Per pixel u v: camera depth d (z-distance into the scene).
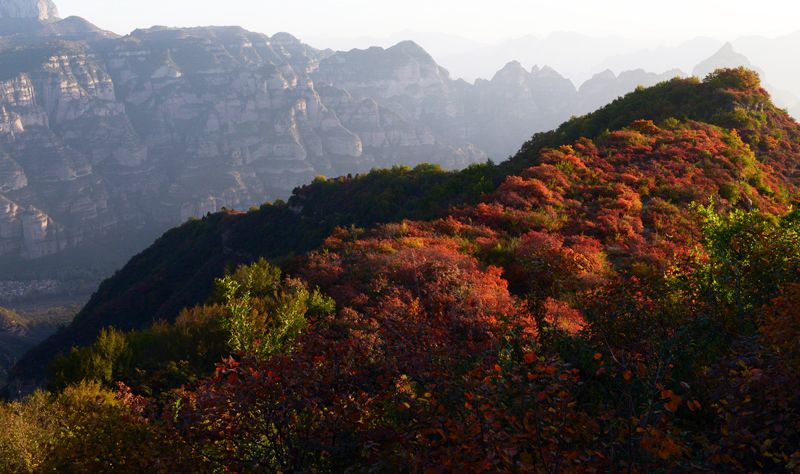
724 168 41.03
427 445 6.63
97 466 7.63
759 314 10.01
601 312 9.19
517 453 6.10
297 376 7.28
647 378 7.30
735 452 6.69
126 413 8.63
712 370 8.16
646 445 5.83
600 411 6.94
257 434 7.16
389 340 9.23
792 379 6.78
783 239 11.51
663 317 8.80
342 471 7.08
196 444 7.16
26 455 10.59
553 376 6.63
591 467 5.96
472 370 7.84
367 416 7.36
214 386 7.64
